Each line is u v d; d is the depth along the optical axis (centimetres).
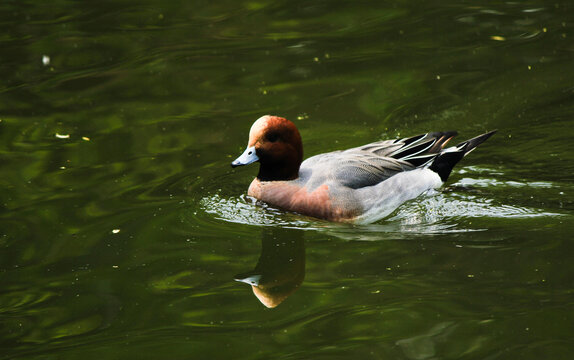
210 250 1049
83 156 1352
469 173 1309
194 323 864
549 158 1338
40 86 1681
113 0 2209
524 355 775
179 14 2119
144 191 1224
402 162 1266
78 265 996
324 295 917
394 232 1112
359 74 1722
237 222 1147
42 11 2136
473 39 1888
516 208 1169
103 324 863
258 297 922
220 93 1638
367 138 1425
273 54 1842
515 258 991
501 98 1580
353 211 1166
